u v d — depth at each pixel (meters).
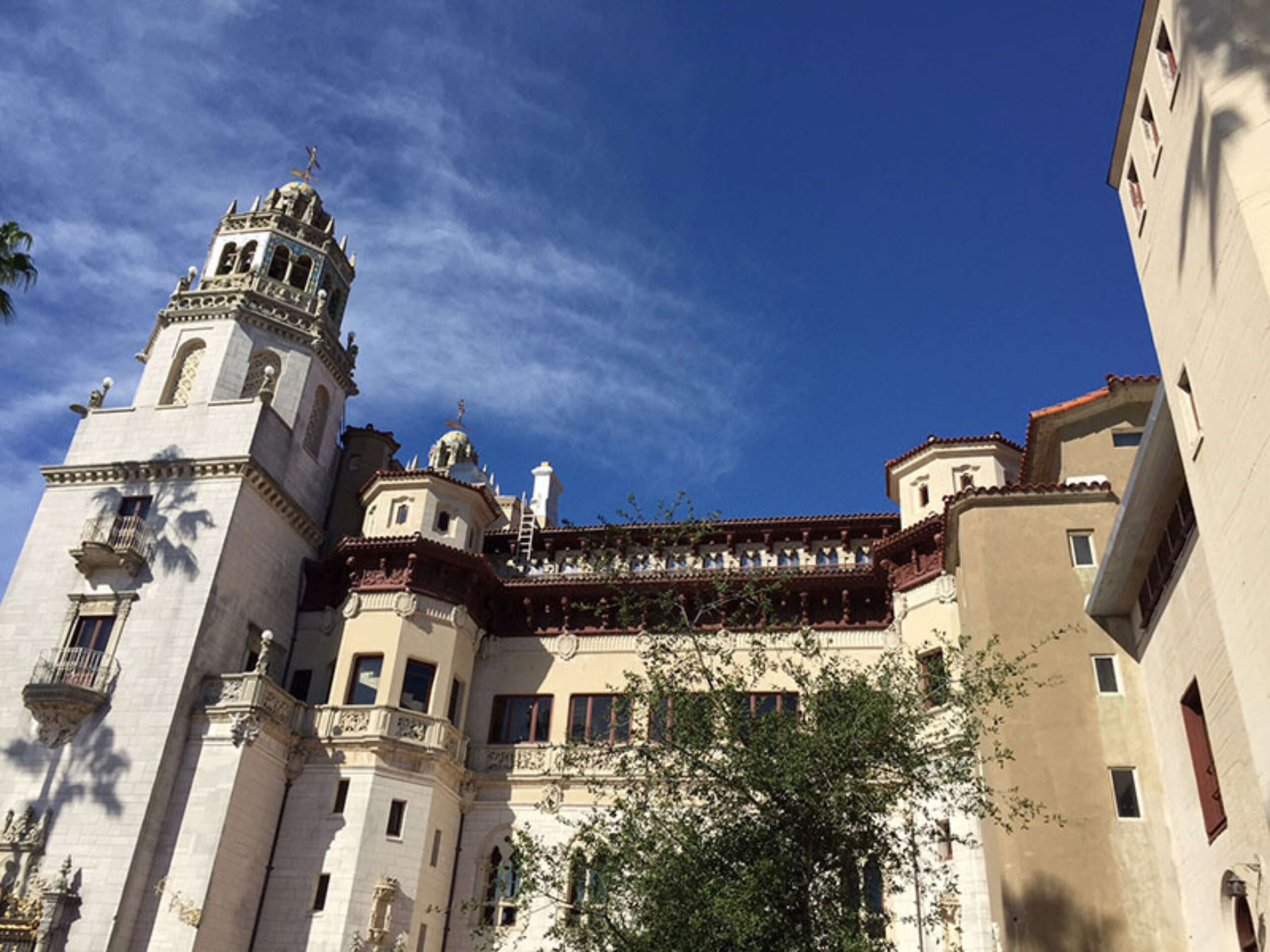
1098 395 28.14
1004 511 26.42
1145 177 20.20
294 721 30.95
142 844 27.27
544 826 31.22
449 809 31.42
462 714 33.22
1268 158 16.00
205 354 36.78
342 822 29.39
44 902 26.16
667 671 30.41
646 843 18.89
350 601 33.22
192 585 31.17
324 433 38.81
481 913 30.38
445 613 33.31
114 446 34.81
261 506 33.97
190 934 26.19
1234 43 17.02
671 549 35.34
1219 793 19.53
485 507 37.28
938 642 28.89
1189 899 20.69
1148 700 23.23
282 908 28.45
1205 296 17.41
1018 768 22.81
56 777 28.53
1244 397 16.09
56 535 33.03
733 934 16.75
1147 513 21.58
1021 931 21.12
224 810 27.78
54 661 30.38
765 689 31.72
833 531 34.72
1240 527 16.44
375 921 28.00
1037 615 24.77
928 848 23.92
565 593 34.88
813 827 17.95
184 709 29.33
